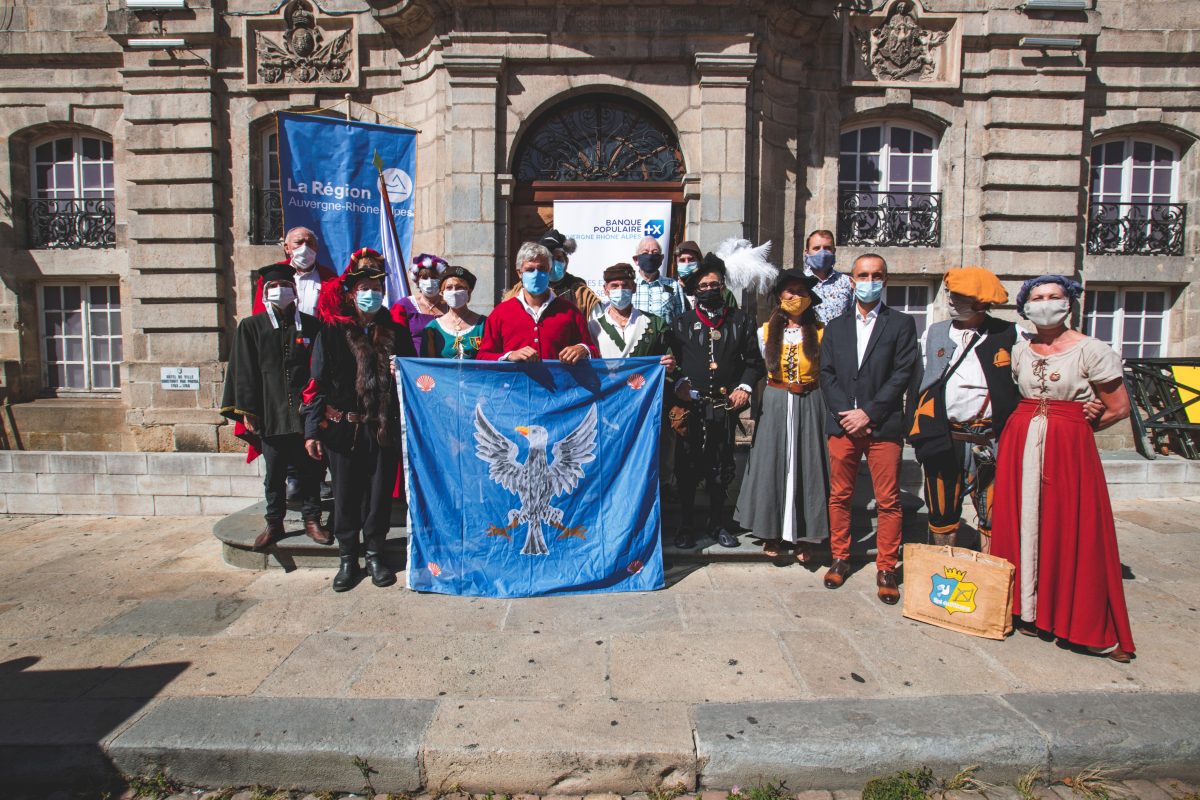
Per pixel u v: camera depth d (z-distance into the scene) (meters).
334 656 3.42
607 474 4.31
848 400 4.08
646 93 7.44
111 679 3.22
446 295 4.46
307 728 2.79
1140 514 6.21
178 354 8.62
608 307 4.73
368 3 7.74
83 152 9.32
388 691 3.08
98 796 2.68
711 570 4.58
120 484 6.59
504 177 7.42
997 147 8.17
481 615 3.90
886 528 4.09
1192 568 4.77
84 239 9.24
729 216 7.40
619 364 4.33
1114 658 3.35
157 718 2.87
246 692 3.08
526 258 4.21
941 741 2.69
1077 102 8.14
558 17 7.34
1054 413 3.50
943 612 3.71
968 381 3.98
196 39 8.29
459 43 7.32
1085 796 2.62
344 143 6.04
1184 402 7.44
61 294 9.48
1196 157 8.62
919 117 8.31
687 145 7.46
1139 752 2.70
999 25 8.02
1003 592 3.53
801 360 4.36
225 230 8.63
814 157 8.12
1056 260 8.28
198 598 4.24
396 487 4.73
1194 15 8.35
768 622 3.79
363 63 8.32
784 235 8.02
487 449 4.25
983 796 2.63
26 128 9.00
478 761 2.66
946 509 4.12
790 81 7.93
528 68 7.45
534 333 4.34
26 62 8.87
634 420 4.35
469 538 4.25
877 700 2.97
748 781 2.66
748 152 7.51
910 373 4.00
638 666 3.29
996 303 3.87
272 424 4.57
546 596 4.17
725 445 4.66
